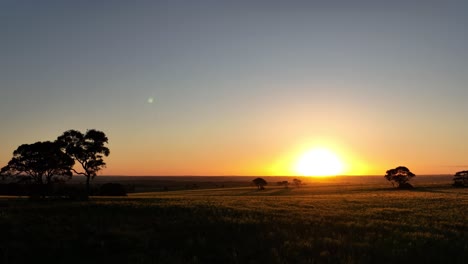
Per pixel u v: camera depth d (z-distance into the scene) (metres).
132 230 22.92
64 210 32.31
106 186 89.75
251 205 42.19
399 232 23.27
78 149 76.00
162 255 17.53
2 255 17.91
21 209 33.06
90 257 17.75
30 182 73.38
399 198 62.81
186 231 22.53
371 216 32.53
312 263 16.17
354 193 94.38
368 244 19.30
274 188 154.75
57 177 76.25
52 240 20.41
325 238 20.39
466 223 29.00
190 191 134.12
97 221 25.89
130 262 16.55
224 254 17.59
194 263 16.31
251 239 20.30
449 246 19.34
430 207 43.75
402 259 16.75
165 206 35.12
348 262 15.93
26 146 71.50
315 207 42.19
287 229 23.39
